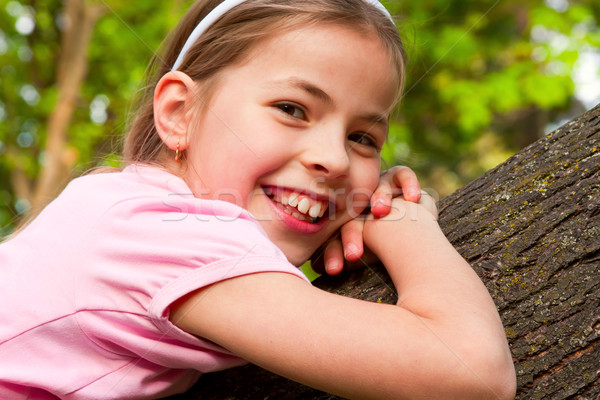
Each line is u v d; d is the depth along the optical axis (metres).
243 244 1.11
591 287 1.16
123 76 6.66
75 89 6.31
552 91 6.13
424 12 6.37
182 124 1.45
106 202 1.21
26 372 1.17
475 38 6.59
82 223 1.20
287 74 1.30
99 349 1.20
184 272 1.10
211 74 1.39
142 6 6.55
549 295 1.19
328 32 1.31
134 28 6.52
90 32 6.38
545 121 8.70
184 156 1.47
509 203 1.34
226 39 1.39
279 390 1.23
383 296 1.32
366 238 1.36
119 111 6.30
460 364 1.01
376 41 1.34
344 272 1.45
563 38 6.30
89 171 1.67
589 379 1.09
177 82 1.46
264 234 1.19
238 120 1.33
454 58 6.35
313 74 1.29
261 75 1.33
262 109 1.31
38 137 6.75
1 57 6.90
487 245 1.29
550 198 1.29
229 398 1.25
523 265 1.24
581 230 1.22
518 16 6.91
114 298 1.14
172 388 1.27
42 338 1.18
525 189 1.34
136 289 1.12
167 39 1.74
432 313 1.07
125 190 1.25
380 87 1.34
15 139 6.82
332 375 1.02
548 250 1.23
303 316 1.03
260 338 1.04
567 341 1.13
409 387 1.01
